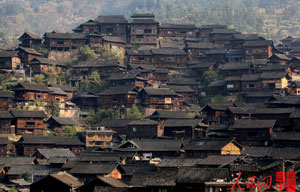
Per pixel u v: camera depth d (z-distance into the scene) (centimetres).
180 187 13838
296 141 19950
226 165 14850
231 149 18825
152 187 13912
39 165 19100
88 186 13800
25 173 18250
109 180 14062
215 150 18688
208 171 13950
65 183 13888
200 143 19200
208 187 13200
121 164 17400
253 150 18775
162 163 16900
